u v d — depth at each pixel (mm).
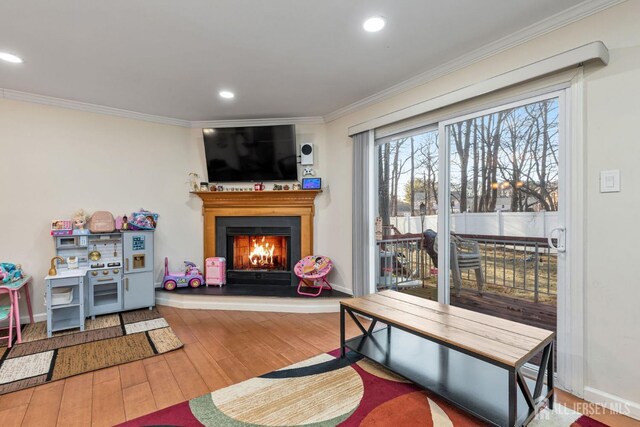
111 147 3764
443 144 2760
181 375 2229
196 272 4121
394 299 2514
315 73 2838
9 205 3205
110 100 3465
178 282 3998
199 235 4387
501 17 2027
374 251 3512
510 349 1587
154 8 1902
